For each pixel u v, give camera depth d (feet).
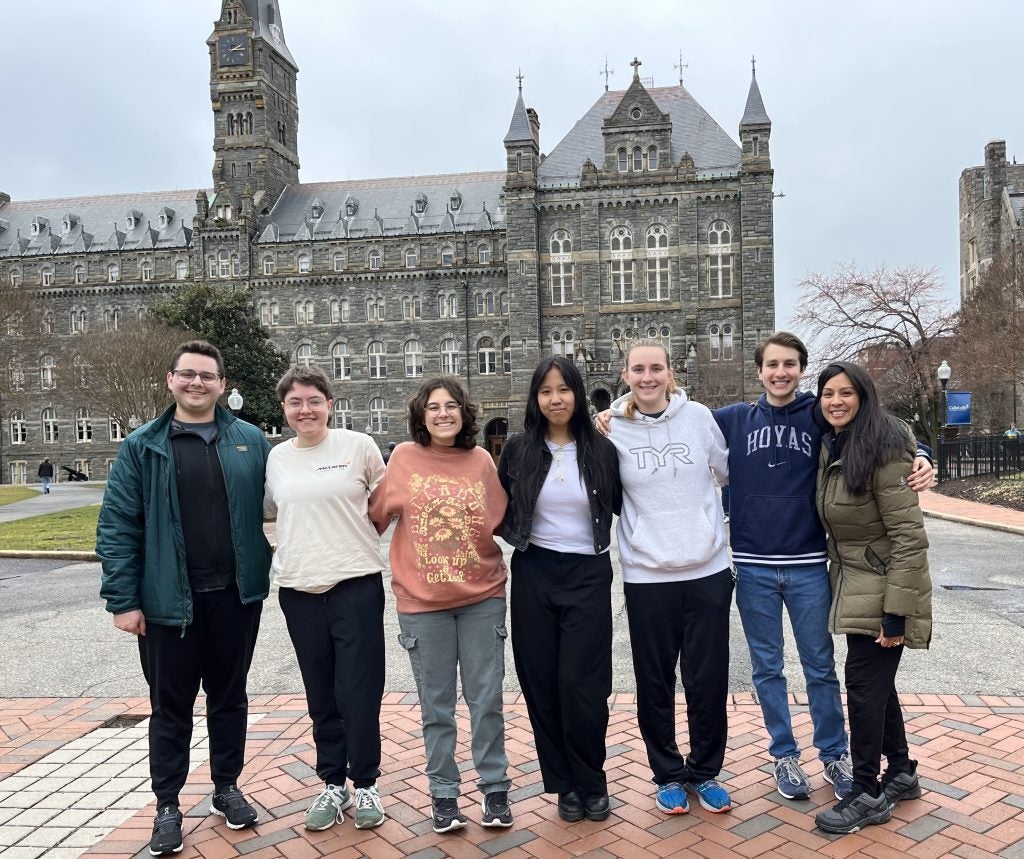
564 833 17.80
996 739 21.71
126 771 21.86
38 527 85.10
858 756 17.71
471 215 236.22
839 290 165.89
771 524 19.21
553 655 18.58
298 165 271.28
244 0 249.55
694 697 18.78
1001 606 38.19
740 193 199.41
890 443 17.33
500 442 224.12
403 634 18.89
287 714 25.66
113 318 249.34
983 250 218.38
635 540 18.78
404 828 18.26
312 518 18.84
